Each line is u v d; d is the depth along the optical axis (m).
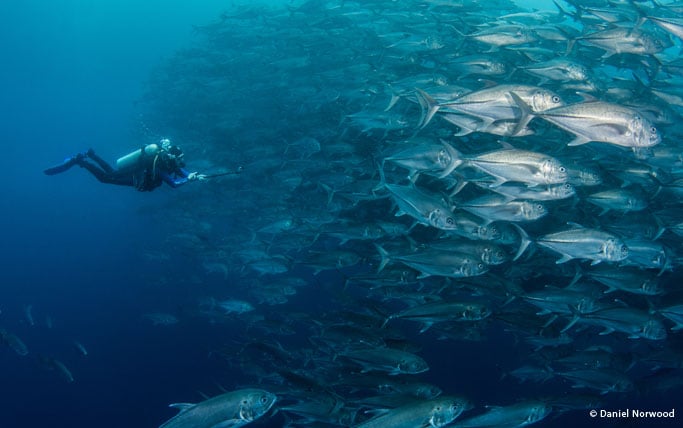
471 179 7.75
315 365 9.69
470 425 5.64
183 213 19.34
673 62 9.66
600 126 6.13
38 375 14.12
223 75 20.59
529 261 9.53
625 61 11.09
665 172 9.04
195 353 14.20
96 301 17.89
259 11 21.08
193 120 21.66
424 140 9.85
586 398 7.47
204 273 18.61
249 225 15.74
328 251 10.62
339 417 6.41
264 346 9.27
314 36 16.36
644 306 9.38
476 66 10.08
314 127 14.42
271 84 17.19
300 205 13.87
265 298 11.73
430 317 7.53
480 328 9.05
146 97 26.42
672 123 8.78
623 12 10.82
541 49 10.45
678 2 10.09
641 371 12.30
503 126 7.41
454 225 7.64
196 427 4.43
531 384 11.53
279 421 8.92
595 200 8.61
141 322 16.16
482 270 7.73
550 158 6.57
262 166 15.56
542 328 8.23
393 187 7.99
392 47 12.45
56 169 8.91
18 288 19.23
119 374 13.70
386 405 6.09
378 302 9.39
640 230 8.58
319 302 15.02
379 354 6.86
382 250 8.38
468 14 13.46
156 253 17.20
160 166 8.55
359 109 13.58
